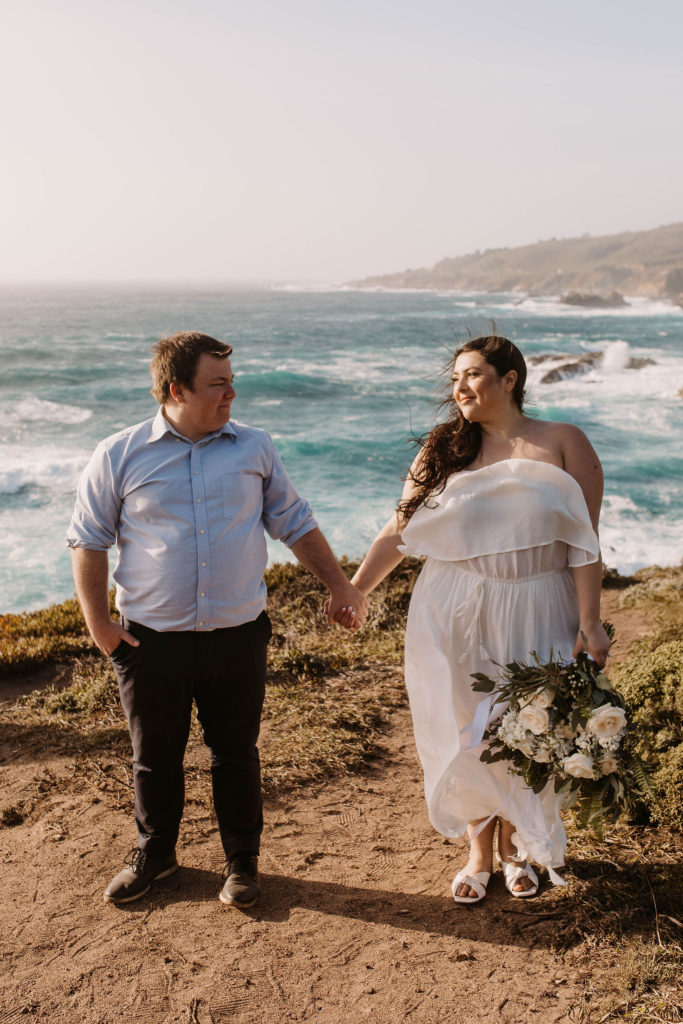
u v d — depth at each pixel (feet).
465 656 8.73
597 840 10.05
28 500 47.19
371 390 102.78
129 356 136.77
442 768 8.63
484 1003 7.57
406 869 10.00
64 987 8.00
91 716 14.60
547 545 8.36
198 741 13.48
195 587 8.57
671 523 44.11
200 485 8.56
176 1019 7.55
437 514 8.63
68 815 11.37
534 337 207.41
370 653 17.56
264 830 11.04
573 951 8.16
